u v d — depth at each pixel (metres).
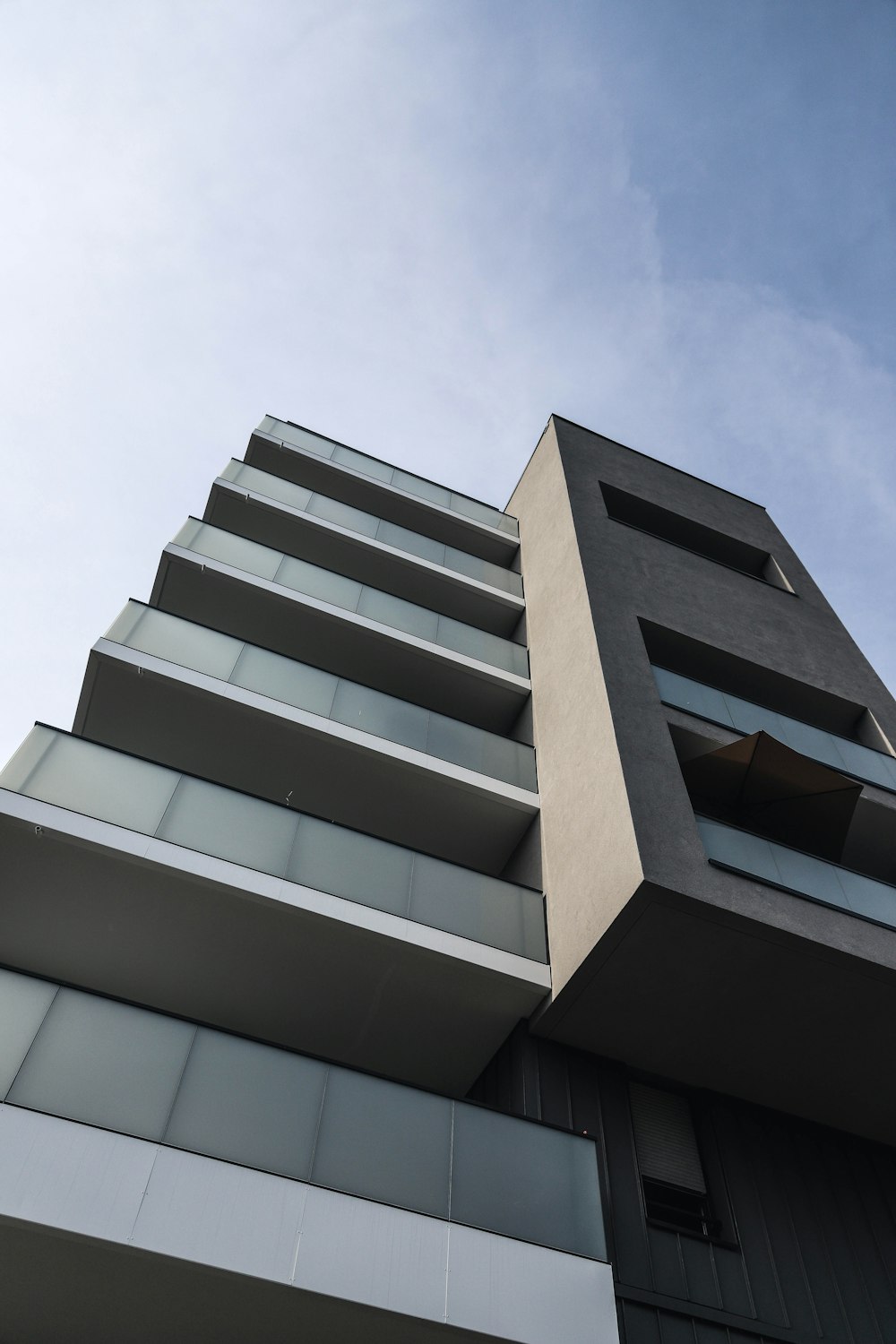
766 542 18.47
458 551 16.69
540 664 13.97
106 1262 5.72
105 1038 6.58
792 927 8.57
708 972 8.79
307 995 9.62
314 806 11.99
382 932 9.08
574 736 11.45
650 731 10.55
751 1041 9.29
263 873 9.11
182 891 8.89
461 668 13.77
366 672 13.94
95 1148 5.92
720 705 11.78
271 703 11.32
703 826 9.43
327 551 15.67
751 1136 9.46
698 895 8.41
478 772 11.85
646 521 17.70
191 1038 6.85
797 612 15.84
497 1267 6.32
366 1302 5.80
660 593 14.19
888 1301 8.30
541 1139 7.41
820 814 11.41
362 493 17.95
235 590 13.25
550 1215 6.85
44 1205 5.55
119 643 11.09
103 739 11.48
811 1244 8.58
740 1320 7.67
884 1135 10.03
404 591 15.96
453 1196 6.67
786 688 13.81
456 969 9.21
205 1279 5.74
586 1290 6.41
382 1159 6.68
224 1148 6.29
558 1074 9.12
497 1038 9.78
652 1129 9.20
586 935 8.98
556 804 11.14
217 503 15.32
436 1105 7.26
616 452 19.28
